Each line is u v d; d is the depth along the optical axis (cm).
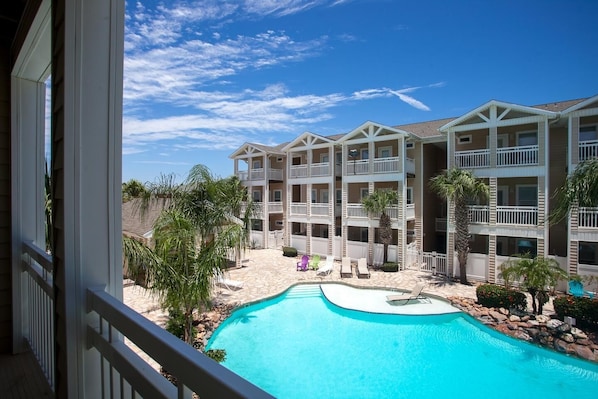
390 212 1925
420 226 2023
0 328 408
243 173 2811
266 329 1148
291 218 2409
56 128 216
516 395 795
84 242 206
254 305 1332
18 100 404
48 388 323
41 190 427
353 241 2139
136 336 148
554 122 1504
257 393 91
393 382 841
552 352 974
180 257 798
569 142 1399
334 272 1836
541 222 1462
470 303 1273
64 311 203
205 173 1039
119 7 218
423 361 943
